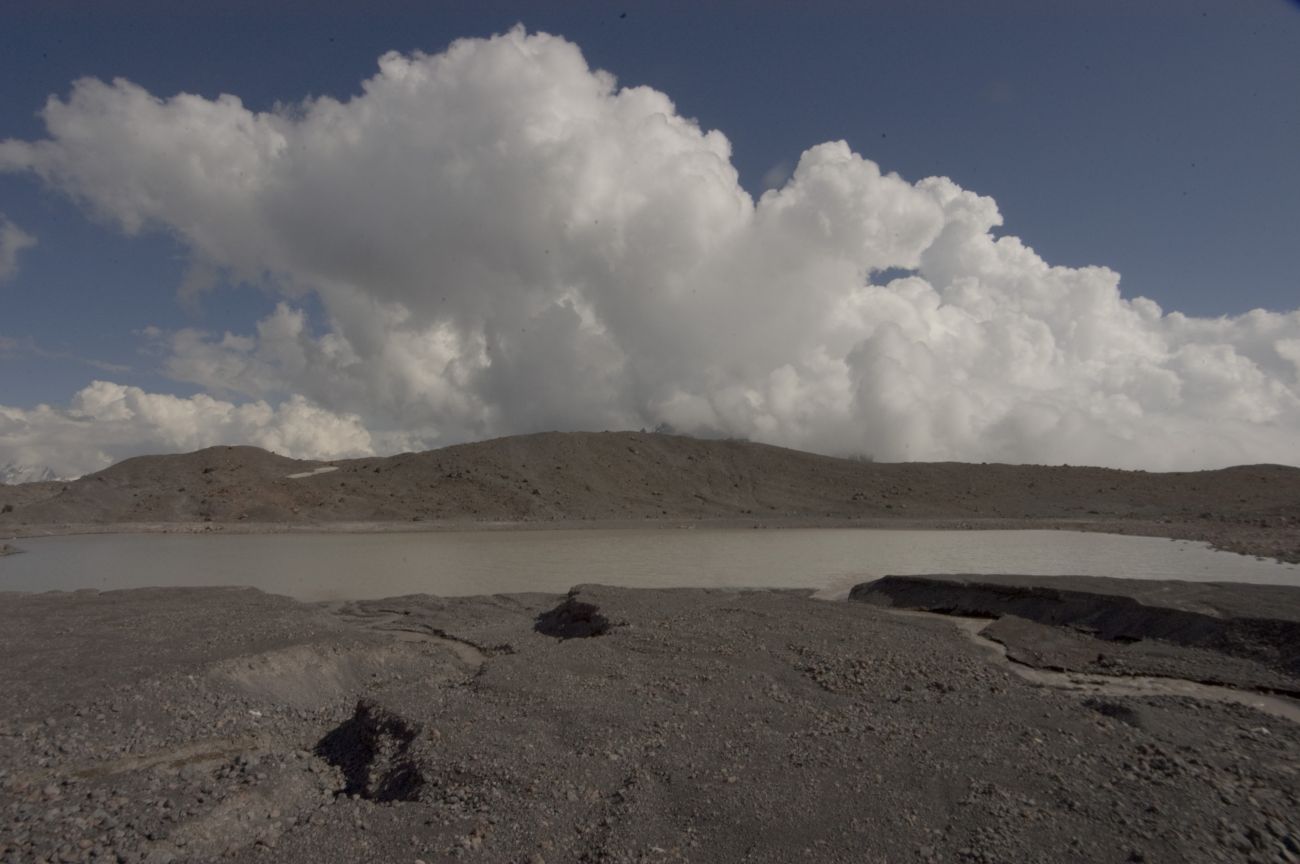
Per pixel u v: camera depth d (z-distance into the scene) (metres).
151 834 10.46
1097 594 22.83
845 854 8.85
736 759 11.75
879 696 15.21
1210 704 14.64
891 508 99.62
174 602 29.98
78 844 10.27
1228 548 52.59
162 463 107.62
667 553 54.88
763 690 15.74
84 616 26.48
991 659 18.73
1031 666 18.55
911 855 8.78
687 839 9.29
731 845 9.12
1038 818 9.50
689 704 14.71
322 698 18.08
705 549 57.66
